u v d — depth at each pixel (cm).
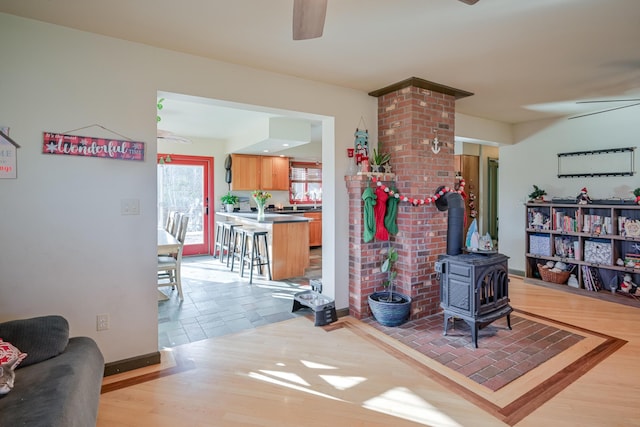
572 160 465
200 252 696
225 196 692
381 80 323
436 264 307
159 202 652
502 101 397
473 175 645
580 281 429
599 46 251
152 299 253
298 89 315
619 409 199
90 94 229
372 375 238
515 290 444
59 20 213
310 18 161
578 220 428
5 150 207
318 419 192
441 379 232
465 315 285
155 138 252
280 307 379
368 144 362
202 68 268
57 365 170
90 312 233
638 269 380
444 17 209
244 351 274
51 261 221
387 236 345
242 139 618
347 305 356
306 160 817
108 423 188
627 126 416
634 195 401
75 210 227
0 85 205
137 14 206
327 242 355
